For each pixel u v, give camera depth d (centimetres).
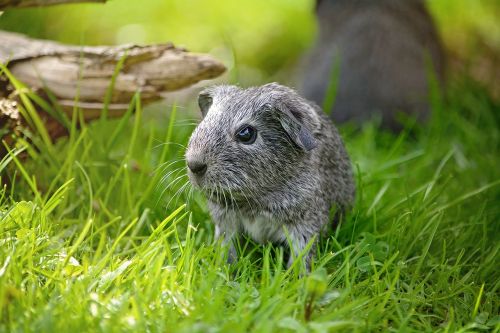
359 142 728
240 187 445
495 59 964
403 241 483
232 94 471
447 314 425
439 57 909
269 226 473
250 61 995
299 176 462
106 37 974
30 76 530
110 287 385
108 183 538
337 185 517
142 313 343
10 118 506
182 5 1025
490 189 599
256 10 1039
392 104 827
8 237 409
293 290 389
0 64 495
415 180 640
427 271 473
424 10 925
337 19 905
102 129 544
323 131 497
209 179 439
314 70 883
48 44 550
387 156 650
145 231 505
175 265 417
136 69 546
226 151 440
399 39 862
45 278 386
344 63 851
